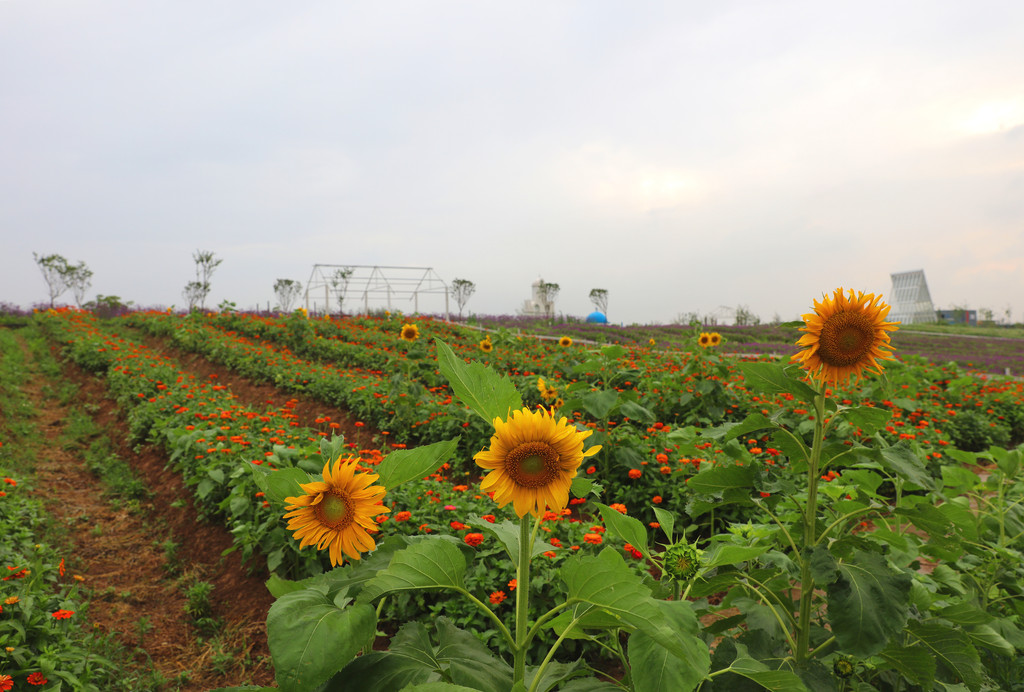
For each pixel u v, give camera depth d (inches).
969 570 127.3
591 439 250.8
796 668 84.7
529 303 2030.0
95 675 139.6
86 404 427.5
